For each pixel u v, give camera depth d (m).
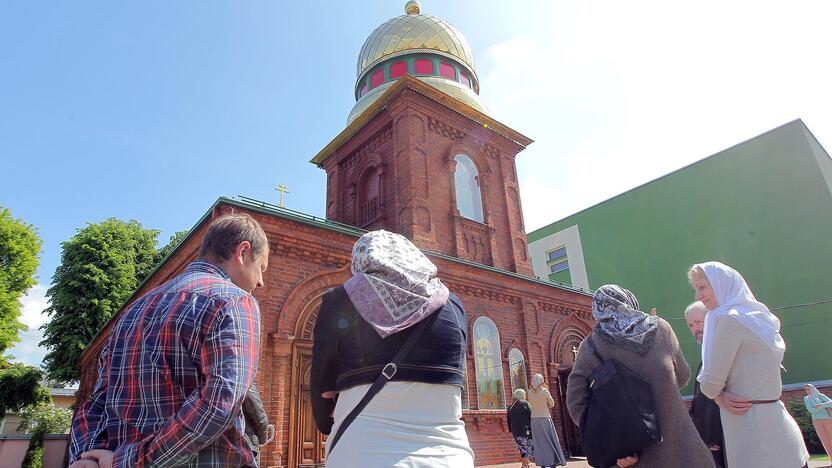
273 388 9.64
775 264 22.69
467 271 14.60
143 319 2.07
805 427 17.20
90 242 28.09
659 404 3.08
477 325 14.27
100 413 2.14
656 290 26.72
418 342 2.12
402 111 17.09
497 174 19.02
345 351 2.17
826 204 21.70
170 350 1.98
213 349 1.96
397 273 2.22
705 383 3.31
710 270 3.60
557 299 16.95
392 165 17.06
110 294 26.83
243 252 2.53
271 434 2.99
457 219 16.45
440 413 2.08
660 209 27.58
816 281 21.36
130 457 1.78
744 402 3.17
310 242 11.27
